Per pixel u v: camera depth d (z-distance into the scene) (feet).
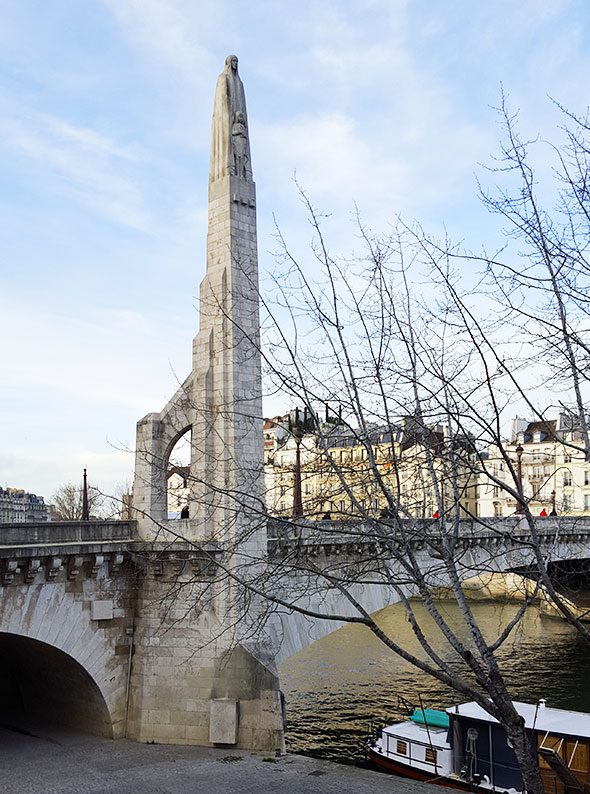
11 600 97.04
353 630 232.12
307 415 68.69
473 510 260.21
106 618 107.55
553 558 153.79
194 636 107.14
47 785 91.71
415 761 113.91
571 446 52.95
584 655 191.42
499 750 106.83
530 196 54.49
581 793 96.32
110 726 109.09
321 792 90.17
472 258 81.66
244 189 116.37
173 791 89.81
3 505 558.15
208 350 113.50
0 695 131.64
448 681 53.57
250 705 104.88
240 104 119.03
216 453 110.01
